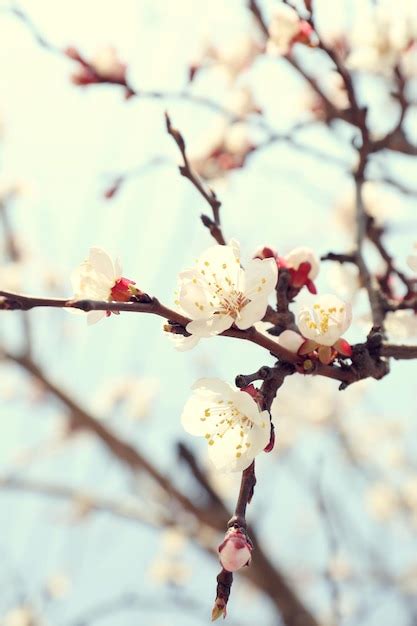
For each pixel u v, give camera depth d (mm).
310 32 666
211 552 1207
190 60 793
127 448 1294
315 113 889
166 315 496
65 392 1350
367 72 780
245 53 919
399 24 712
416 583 1250
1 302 482
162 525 1241
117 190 746
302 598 1195
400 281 649
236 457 487
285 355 504
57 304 485
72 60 706
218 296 500
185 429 495
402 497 1454
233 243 507
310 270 542
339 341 509
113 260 501
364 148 669
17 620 1182
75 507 1323
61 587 1277
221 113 840
